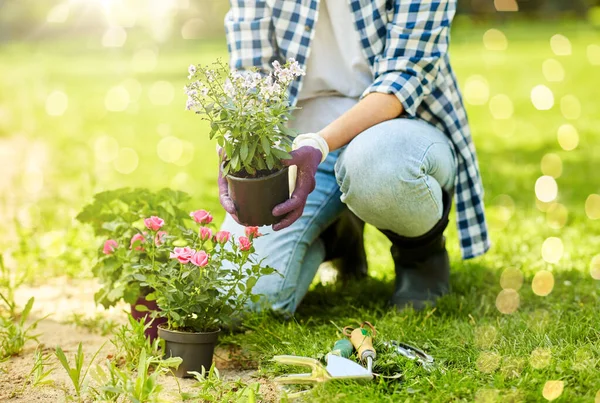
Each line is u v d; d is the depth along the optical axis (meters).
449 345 1.97
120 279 2.13
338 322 2.25
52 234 3.16
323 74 2.36
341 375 1.75
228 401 1.74
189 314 1.94
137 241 2.08
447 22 2.21
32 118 7.10
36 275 2.82
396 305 2.37
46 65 11.79
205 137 6.12
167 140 6.00
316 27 2.34
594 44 12.16
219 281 1.93
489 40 13.60
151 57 12.54
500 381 1.70
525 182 4.34
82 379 1.89
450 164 2.28
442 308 2.31
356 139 2.13
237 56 2.36
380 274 2.82
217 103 1.85
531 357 1.80
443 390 1.68
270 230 2.32
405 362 1.84
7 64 12.02
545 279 2.63
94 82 9.69
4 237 3.30
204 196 3.99
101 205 2.32
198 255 1.87
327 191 2.37
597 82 8.48
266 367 1.95
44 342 2.18
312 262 2.40
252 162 1.87
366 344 1.88
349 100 2.37
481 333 2.03
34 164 5.11
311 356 1.91
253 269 2.01
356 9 2.27
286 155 1.84
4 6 17.00
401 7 2.20
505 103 7.48
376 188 2.10
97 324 2.31
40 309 2.48
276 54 2.38
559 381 1.65
